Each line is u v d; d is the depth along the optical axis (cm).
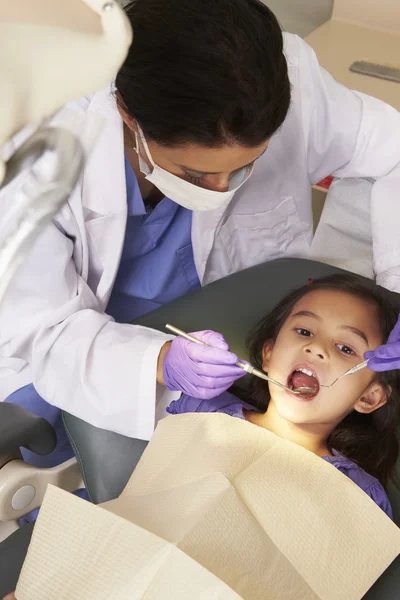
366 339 110
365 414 110
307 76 125
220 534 84
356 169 139
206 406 111
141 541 81
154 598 78
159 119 80
